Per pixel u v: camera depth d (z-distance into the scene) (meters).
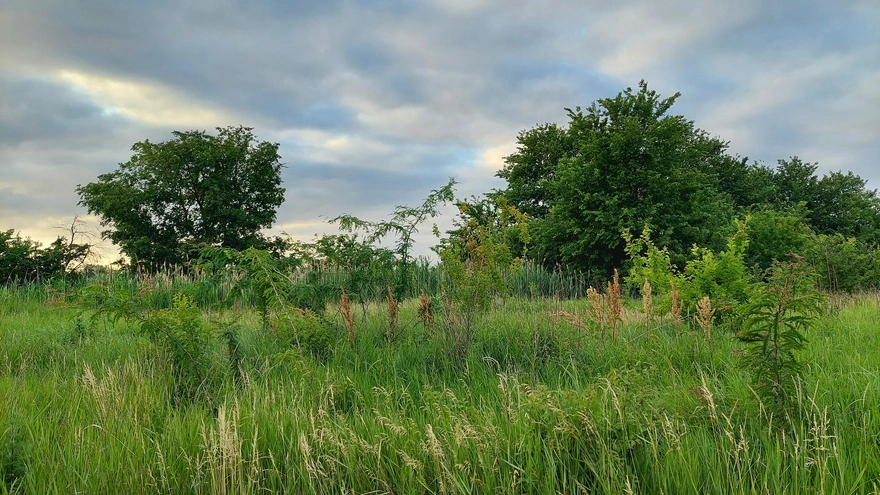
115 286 7.16
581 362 6.73
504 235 8.62
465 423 3.98
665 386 5.53
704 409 4.24
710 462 3.56
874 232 46.41
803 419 3.93
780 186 49.38
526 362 6.82
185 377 5.95
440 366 6.77
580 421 3.84
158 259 37.12
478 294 7.85
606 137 27.89
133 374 5.73
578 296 18.44
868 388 4.57
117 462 3.88
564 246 27.67
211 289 12.04
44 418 4.84
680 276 10.00
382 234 9.37
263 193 41.56
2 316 12.37
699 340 7.11
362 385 5.86
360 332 8.10
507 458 3.70
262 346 7.49
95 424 4.46
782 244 28.45
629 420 3.83
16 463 3.91
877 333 7.71
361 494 3.53
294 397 4.96
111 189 36.97
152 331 6.18
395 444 4.02
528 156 40.28
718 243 27.31
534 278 19.80
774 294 4.12
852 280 16.38
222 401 5.36
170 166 38.03
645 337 7.48
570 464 3.68
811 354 6.20
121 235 37.78
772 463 3.46
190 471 3.78
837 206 48.22
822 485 2.99
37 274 23.75
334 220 9.38
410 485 3.54
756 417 4.04
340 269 9.66
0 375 6.71
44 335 8.86
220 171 39.25
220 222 38.28
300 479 3.74
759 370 4.08
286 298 7.78
